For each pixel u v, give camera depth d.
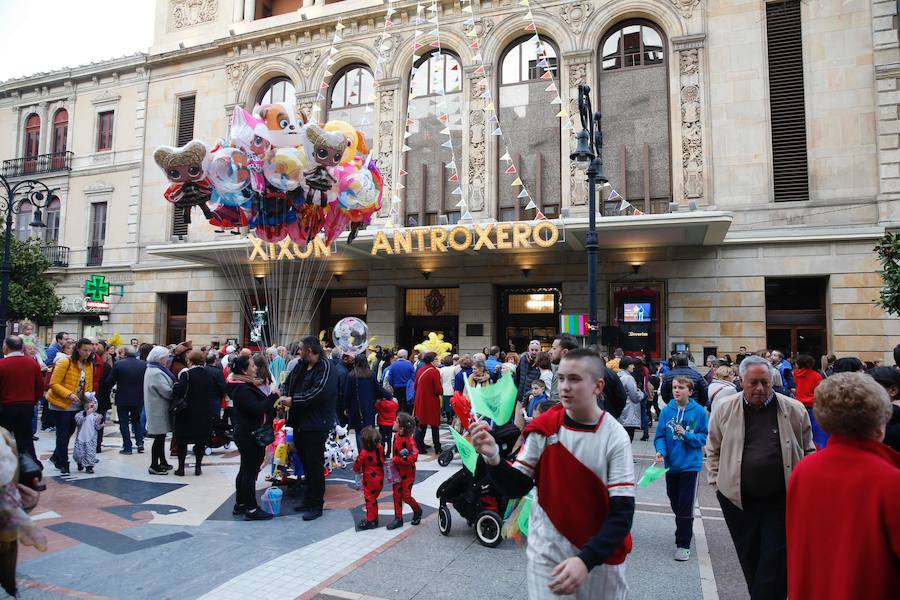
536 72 19.84
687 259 17.59
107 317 25.64
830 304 16.31
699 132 17.58
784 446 3.87
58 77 27.61
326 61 22.36
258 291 23.17
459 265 20.14
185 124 25.23
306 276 21.69
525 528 5.38
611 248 18.22
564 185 18.69
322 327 22.62
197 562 5.30
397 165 20.70
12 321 22.95
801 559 2.51
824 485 2.46
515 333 20.16
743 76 17.44
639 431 14.09
